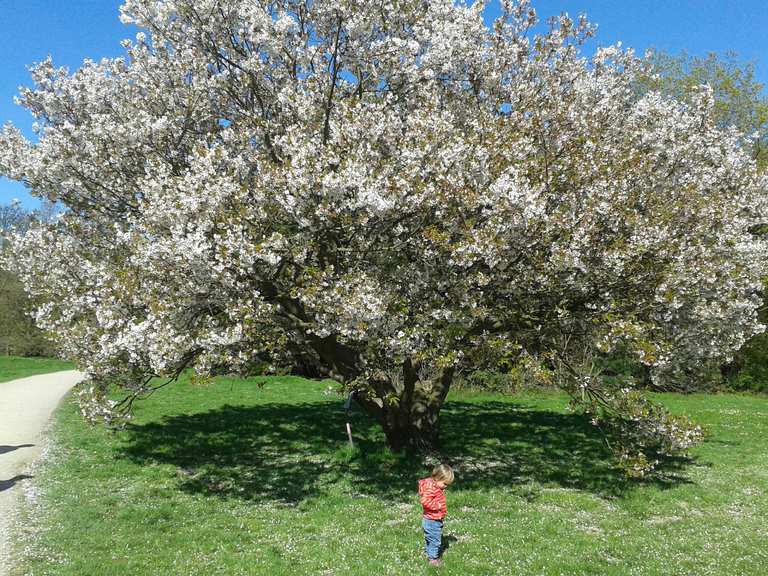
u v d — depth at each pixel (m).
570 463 14.87
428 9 14.30
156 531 9.79
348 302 10.09
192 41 13.51
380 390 14.29
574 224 10.91
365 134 11.36
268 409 22.83
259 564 8.32
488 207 11.11
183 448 15.95
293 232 11.74
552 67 13.96
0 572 7.85
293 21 12.41
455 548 8.95
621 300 11.79
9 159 13.58
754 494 12.55
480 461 15.01
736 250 12.84
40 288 14.41
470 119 13.11
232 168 11.80
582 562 8.48
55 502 11.12
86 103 14.28
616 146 13.15
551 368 12.40
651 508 11.42
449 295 11.13
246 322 10.46
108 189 13.48
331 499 11.70
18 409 21.44
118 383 12.47
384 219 11.15
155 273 10.83
